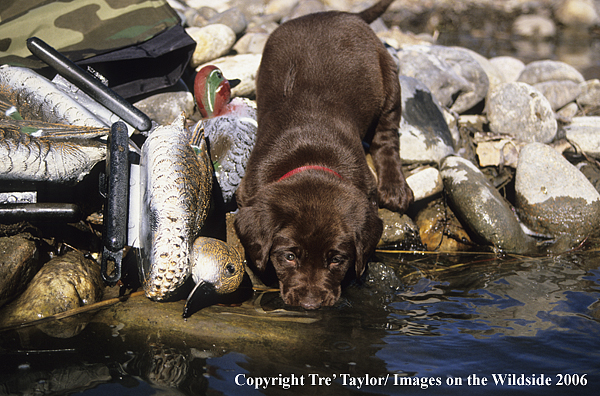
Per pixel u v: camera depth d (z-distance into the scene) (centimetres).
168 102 467
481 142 553
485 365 275
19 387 242
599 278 392
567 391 253
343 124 413
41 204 303
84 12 447
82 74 363
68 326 293
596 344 297
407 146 502
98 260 359
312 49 448
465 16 1277
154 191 303
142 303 315
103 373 255
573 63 958
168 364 264
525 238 458
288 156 387
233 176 416
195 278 299
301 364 271
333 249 331
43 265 329
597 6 1365
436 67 593
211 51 546
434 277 393
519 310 339
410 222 456
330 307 338
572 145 574
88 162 329
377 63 471
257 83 476
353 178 385
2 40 420
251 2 880
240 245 385
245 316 317
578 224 466
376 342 295
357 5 977
